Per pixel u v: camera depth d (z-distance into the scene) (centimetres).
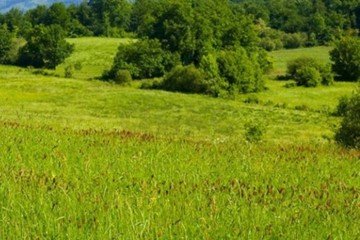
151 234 681
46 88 10925
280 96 11544
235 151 1437
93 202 828
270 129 7581
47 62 17700
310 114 9169
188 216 781
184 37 15838
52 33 17738
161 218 759
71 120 6956
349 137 2758
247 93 11731
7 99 9550
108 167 1119
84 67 17225
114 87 11631
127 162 1187
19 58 18138
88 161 1121
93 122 7219
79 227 708
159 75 15225
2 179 942
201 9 16212
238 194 960
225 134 7206
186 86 11944
